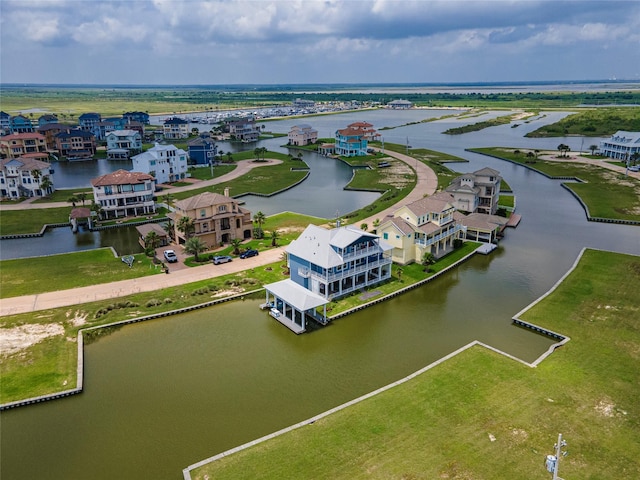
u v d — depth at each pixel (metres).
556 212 103.00
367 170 151.62
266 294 58.72
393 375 44.53
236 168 154.62
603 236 86.12
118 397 41.62
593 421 36.38
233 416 38.91
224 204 80.88
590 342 48.31
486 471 31.53
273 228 90.75
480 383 41.53
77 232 93.00
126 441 36.25
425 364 46.31
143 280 65.88
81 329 52.56
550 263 73.19
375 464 32.34
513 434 34.97
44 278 66.56
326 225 91.69
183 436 36.69
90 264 72.31
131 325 54.38
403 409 38.19
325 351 49.00
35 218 99.50
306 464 32.50
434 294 62.66
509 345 49.50
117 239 88.38
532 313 55.22
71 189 126.25
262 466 32.44
